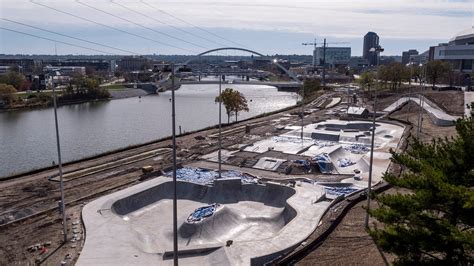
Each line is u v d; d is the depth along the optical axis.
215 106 171.88
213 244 36.06
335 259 32.00
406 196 22.67
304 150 72.69
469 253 22.33
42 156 80.62
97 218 41.06
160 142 81.12
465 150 22.28
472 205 18.66
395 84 151.62
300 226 39.31
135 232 38.81
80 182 53.47
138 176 56.34
